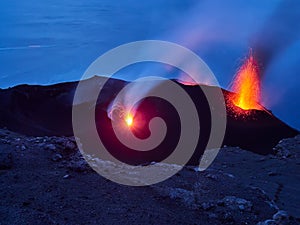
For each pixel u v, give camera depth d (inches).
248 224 181.2
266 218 195.0
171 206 191.9
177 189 216.4
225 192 233.0
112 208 169.0
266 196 241.8
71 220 149.5
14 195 172.6
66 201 171.0
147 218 161.9
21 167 219.9
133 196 194.4
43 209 157.8
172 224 160.6
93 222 150.1
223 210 195.5
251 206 205.9
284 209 246.5
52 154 255.9
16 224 137.9
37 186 188.1
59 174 215.2
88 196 182.9
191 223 167.3
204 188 234.8
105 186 204.8
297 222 185.9
